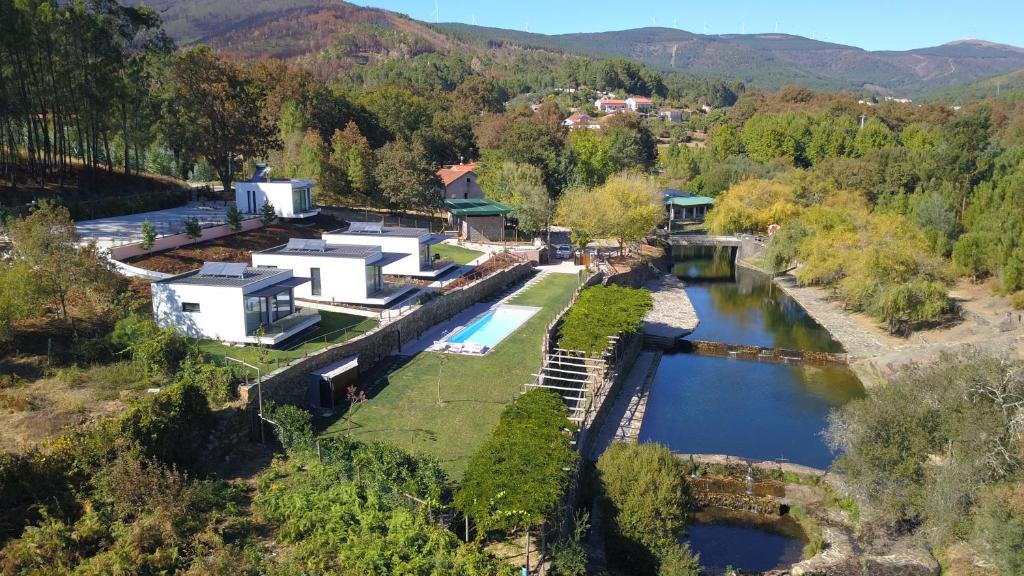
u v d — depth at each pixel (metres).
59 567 18.86
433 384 37.78
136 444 23.53
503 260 67.38
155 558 19.77
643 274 77.50
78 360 30.72
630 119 155.38
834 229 69.75
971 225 69.38
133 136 69.38
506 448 25.97
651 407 42.84
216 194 75.56
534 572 22.62
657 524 25.67
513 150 105.69
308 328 40.47
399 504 23.80
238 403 28.86
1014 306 52.47
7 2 50.78
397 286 49.91
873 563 26.52
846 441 30.95
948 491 26.59
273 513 23.28
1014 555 23.77
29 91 57.34
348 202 84.56
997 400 27.97
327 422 32.25
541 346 45.75
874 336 56.09
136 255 47.84
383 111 120.94
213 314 36.38
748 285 78.19
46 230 32.94
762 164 130.00
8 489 20.84
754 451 36.84
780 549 28.36
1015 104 167.12
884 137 134.38
